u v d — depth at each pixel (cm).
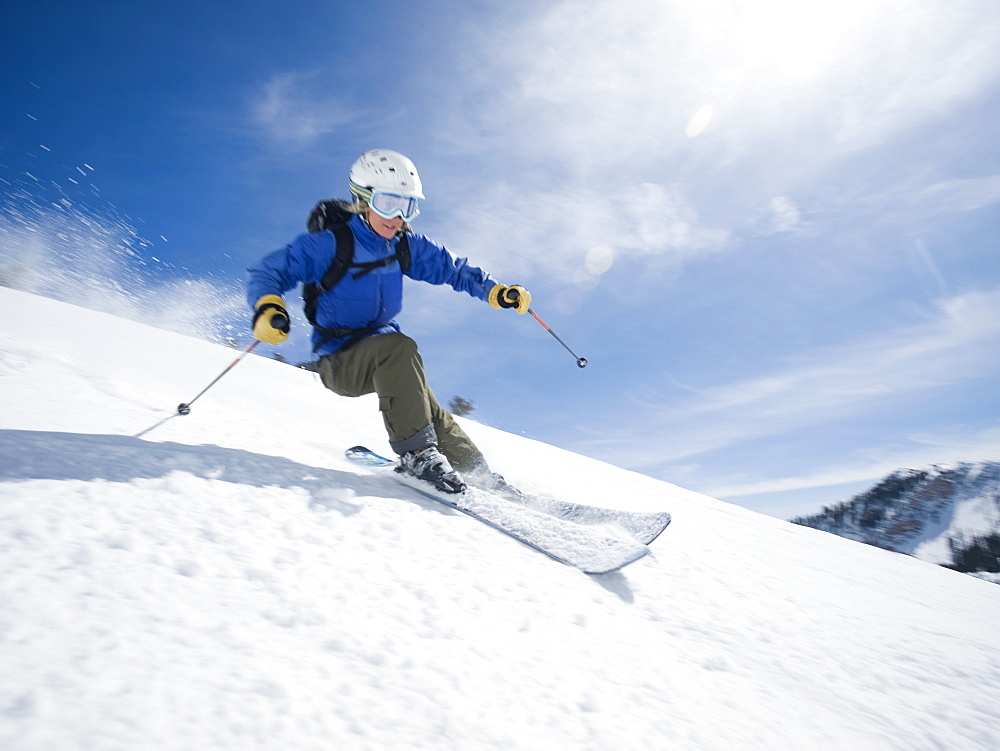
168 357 496
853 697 195
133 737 90
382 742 106
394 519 218
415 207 272
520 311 333
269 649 123
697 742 140
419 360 283
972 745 183
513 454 579
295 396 503
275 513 189
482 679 137
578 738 127
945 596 420
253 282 262
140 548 144
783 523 624
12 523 137
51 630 108
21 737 83
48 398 260
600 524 287
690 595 242
